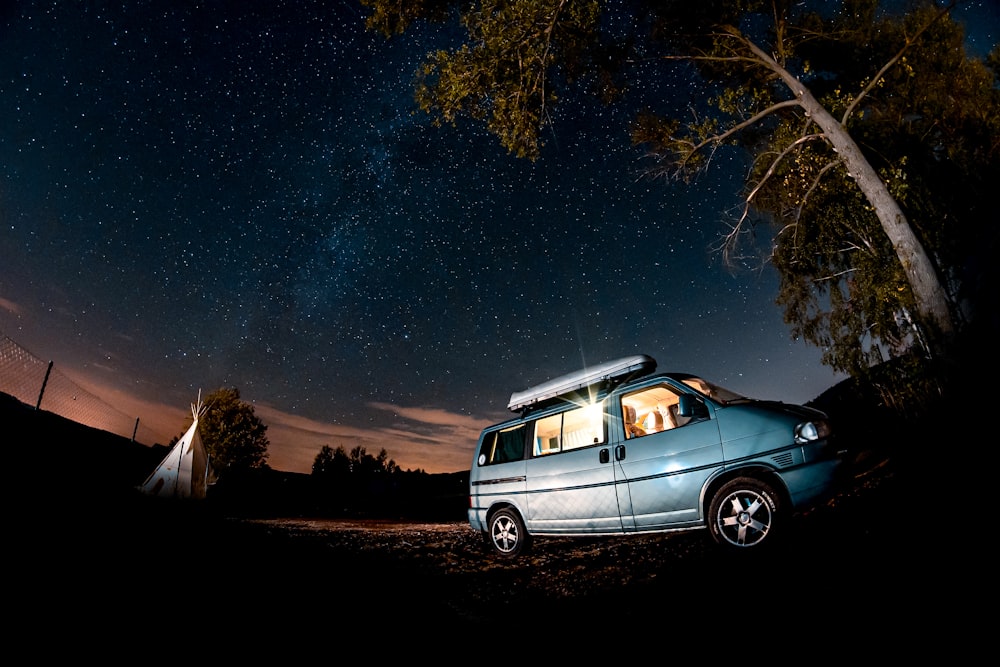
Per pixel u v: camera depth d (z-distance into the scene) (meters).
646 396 6.08
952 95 13.13
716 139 12.49
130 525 7.11
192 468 17.05
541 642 3.27
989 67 13.77
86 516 7.13
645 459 5.52
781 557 4.20
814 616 2.91
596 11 10.61
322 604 4.25
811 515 5.49
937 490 4.65
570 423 6.62
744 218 12.85
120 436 24.77
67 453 17.00
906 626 2.54
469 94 10.98
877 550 3.70
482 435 7.87
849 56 14.35
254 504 22.39
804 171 13.03
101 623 3.22
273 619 3.69
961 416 7.20
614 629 3.36
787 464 4.70
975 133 12.71
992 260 9.84
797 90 11.71
